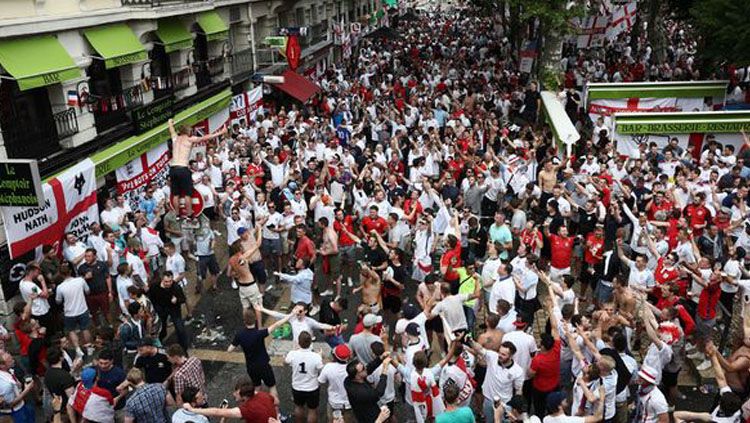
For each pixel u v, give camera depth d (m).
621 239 10.95
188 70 19.77
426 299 9.82
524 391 8.28
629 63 31.69
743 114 17.98
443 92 26.22
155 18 16.92
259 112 24.12
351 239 12.58
